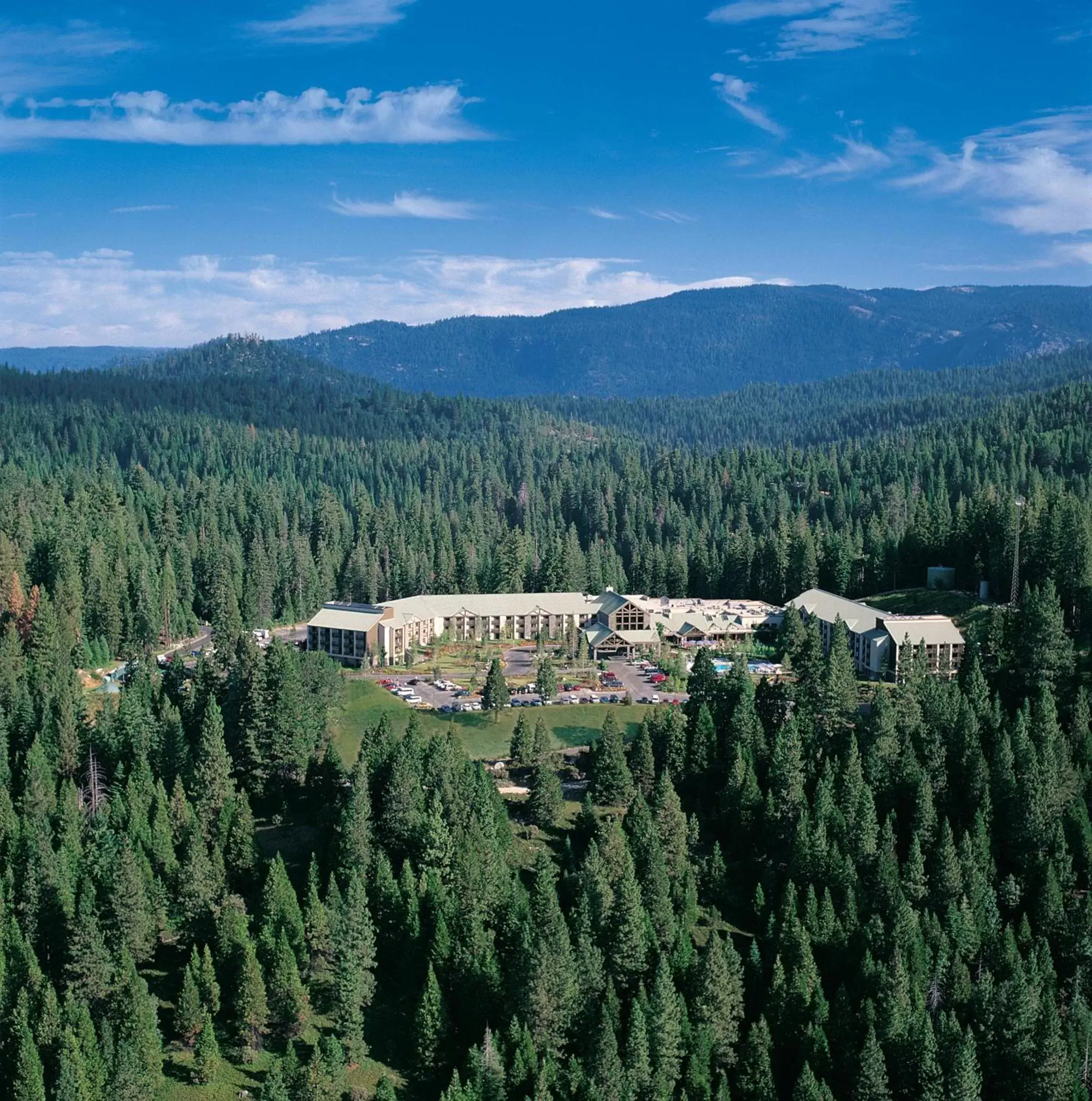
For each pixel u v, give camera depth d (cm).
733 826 16275
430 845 14550
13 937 12888
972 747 16700
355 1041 12106
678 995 12556
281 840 16150
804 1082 11512
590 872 14075
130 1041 11594
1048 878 14362
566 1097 11462
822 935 13775
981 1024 12556
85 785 17700
